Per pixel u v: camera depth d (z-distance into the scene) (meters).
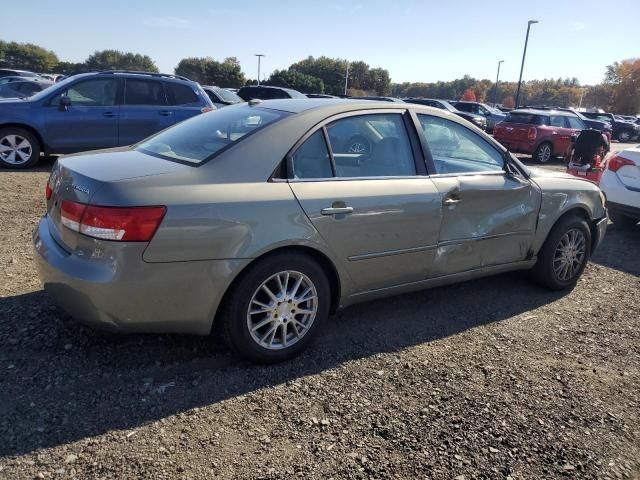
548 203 4.51
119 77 9.63
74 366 3.11
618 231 7.54
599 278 5.36
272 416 2.80
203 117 3.99
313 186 3.29
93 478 2.30
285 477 2.38
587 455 2.66
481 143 4.27
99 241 2.77
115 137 9.59
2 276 4.27
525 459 2.60
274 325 3.24
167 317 2.94
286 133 3.30
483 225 4.11
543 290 4.87
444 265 3.96
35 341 3.33
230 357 3.34
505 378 3.32
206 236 2.89
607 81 75.62
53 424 2.61
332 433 2.69
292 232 3.14
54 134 9.16
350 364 3.37
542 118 16.23
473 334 3.91
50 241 3.10
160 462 2.42
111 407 2.78
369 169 3.61
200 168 3.04
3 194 6.99
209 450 2.51
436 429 2.77
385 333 3.83
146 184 2.85
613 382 3.37
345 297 3.56
